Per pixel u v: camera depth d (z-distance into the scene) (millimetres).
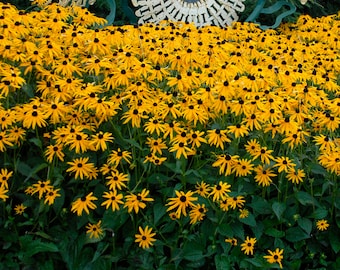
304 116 2859
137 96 2816
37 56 3020
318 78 3340
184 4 5078
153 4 5043
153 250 2586
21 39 3176
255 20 5496
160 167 2791
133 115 2686
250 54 3713
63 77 2994
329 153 2711
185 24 4371
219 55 3469
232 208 2650
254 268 2641
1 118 2572
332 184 2705
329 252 2818
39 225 2621
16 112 2646
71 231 2654
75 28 3510
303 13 5984
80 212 2465
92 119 2801
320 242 2781
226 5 5121
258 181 2727
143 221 2660
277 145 2957
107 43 3309
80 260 2605
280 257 2605
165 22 4539
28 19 3488
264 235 2744
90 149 2699
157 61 3281
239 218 2631
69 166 2691
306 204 2762
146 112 2818
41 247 2541
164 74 3082
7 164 2646
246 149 2730
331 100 3166
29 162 2732
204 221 2662
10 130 2623
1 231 2584
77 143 2568
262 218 2760
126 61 3053
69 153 2676
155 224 2617
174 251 2588
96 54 3264
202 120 2750
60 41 3342
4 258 2594
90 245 2662
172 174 2797
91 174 2609
